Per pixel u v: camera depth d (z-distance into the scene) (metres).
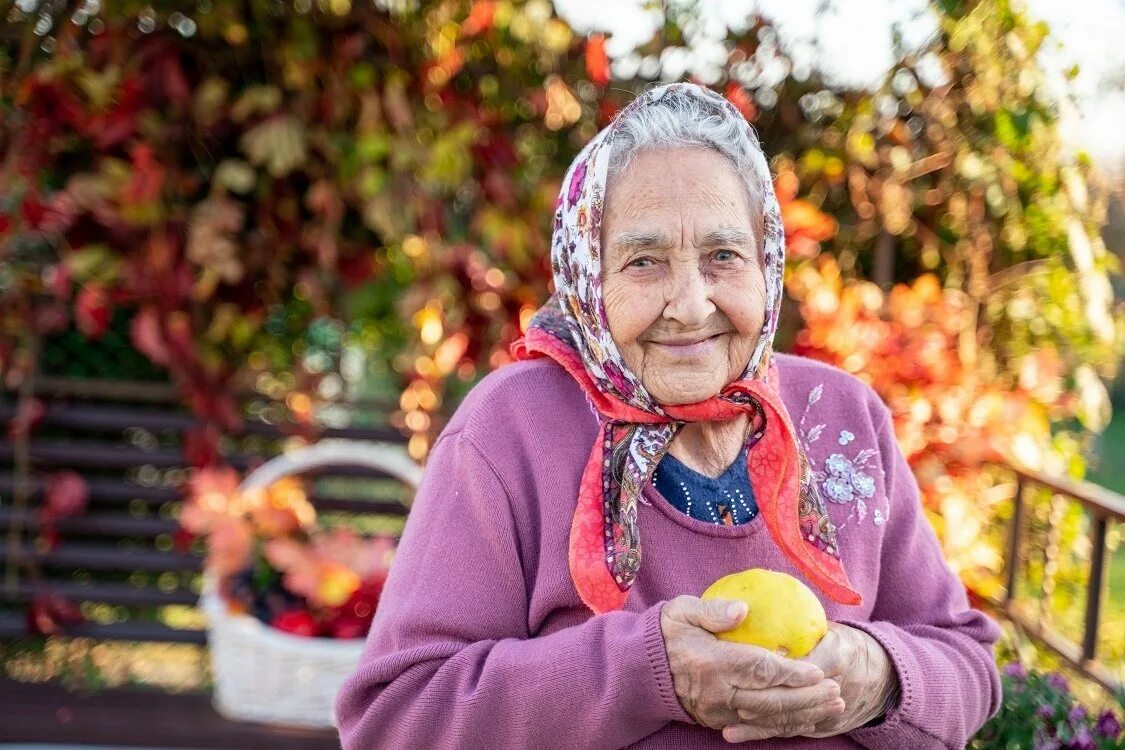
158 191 2.73
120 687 3.03
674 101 1.33
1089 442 3.11
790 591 1.20
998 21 2.77
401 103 2.74
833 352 2.75
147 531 3.04
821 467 1.46
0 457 2.98
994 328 3.03
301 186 2.90
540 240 2.90
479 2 2.75
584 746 1.21
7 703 2.91
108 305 2.80
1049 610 2.63
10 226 2.70
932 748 1.30
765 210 1.32
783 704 1.14
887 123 2.93
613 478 1.32
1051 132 2.86
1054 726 1.76
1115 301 3.38
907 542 1.49
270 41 2.76
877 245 3.03
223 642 2.62
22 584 3.04
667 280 1.28
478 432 1.37
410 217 2.80
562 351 1.40
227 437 3.12
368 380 3.15
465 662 1.26
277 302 2.97
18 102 2.69
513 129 2.92
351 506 3.07
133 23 2.73
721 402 1.32
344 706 1.34
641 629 1.19
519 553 1.34
